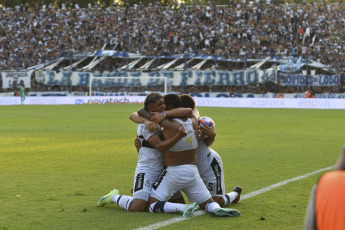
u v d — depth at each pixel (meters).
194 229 9.32
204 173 11.11
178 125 10.09
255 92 79.75
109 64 88.94
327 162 19.16
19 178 15.51
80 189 13.66
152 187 10.66
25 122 42.41
